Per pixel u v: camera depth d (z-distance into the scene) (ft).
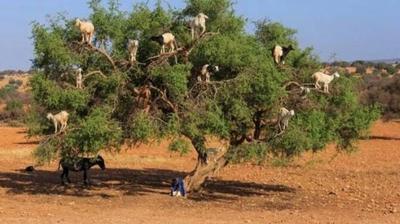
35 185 73.00
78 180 78.18
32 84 59.11
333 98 66.64
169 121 57.31
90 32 59.67
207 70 60.08
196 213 54.39
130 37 63.26
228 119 61.77
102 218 50.57
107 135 56.59
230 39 61.00
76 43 60.44
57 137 58.44
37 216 51.57
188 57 61.26
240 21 65.10
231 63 59.57
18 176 81.92
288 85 64.69
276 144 60.44
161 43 59.11
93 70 61.36
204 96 59.72
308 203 61.46
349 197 65.72
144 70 60.34
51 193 66.80
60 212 54.29
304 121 61.31
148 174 86.22
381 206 59.41
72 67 60.95
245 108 60.44
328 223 48.73
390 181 78.54
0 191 67.67
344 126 67.67
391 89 200.03
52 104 58.49
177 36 63.21
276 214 54.03
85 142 56.70
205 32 61.31
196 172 66.80
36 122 63.05
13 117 207.92
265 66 59.36
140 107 60.18
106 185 73.61
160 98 59.88
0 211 54.34
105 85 59.41
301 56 68.18
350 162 100.07
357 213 54.90
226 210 56.44
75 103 58.03
